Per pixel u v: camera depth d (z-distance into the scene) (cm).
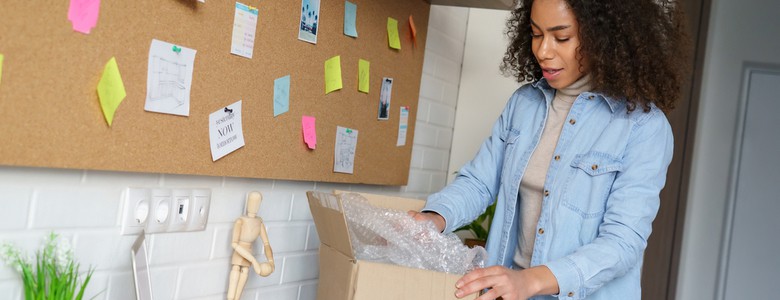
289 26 204
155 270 178
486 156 212
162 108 166
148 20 159
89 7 146
